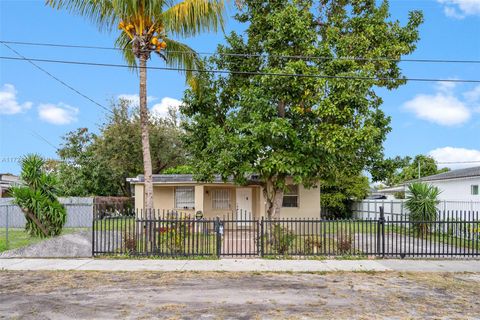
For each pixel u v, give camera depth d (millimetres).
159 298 8375
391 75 18094
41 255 13250
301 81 14906
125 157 32719
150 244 13344
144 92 15641
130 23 15430
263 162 15477
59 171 34781
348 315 7273
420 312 7500
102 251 13383
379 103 18391
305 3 17172
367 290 9141
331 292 8938
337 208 32219
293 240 15141
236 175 16922
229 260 12648
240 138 15102
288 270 11258
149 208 15039
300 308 7688
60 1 15328
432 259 12961
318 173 17844
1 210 24281
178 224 14969
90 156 34594
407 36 18016
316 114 14875
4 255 13188
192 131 17828
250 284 9664
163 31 15820
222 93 17875
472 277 10547
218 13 15008
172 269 11367
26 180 16859
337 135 14367
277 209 17281
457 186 25406
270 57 16156
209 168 16438
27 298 8375
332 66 15102
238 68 17547
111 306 7789
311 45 15711
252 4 17422
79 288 9227
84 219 24141
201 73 17281
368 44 16781
